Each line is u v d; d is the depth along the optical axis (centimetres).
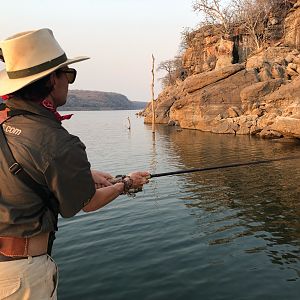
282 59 4225
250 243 840
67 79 232
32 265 212
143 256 762
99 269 701
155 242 848
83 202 215
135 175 289
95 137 4400
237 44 5712
